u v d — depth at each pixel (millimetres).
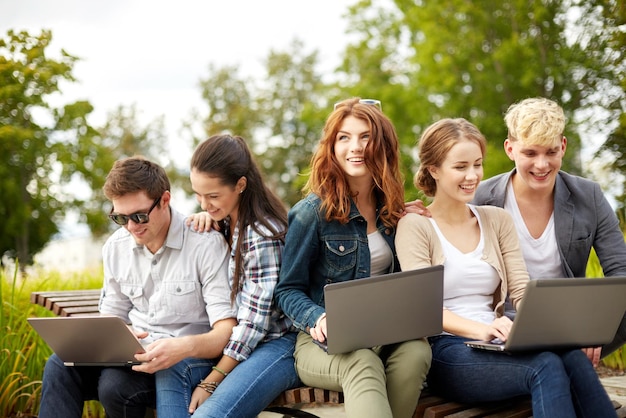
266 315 2645
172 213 2816
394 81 17281
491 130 13352
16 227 15445
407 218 2732
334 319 2271
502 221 2838
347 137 2703
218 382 2588
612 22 6969
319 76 27469
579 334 2346
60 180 16188
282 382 2562
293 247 2664
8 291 4812
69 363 2574
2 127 14539
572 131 10977
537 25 12578
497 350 2352
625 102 9070
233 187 2738
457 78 13797
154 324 2789
